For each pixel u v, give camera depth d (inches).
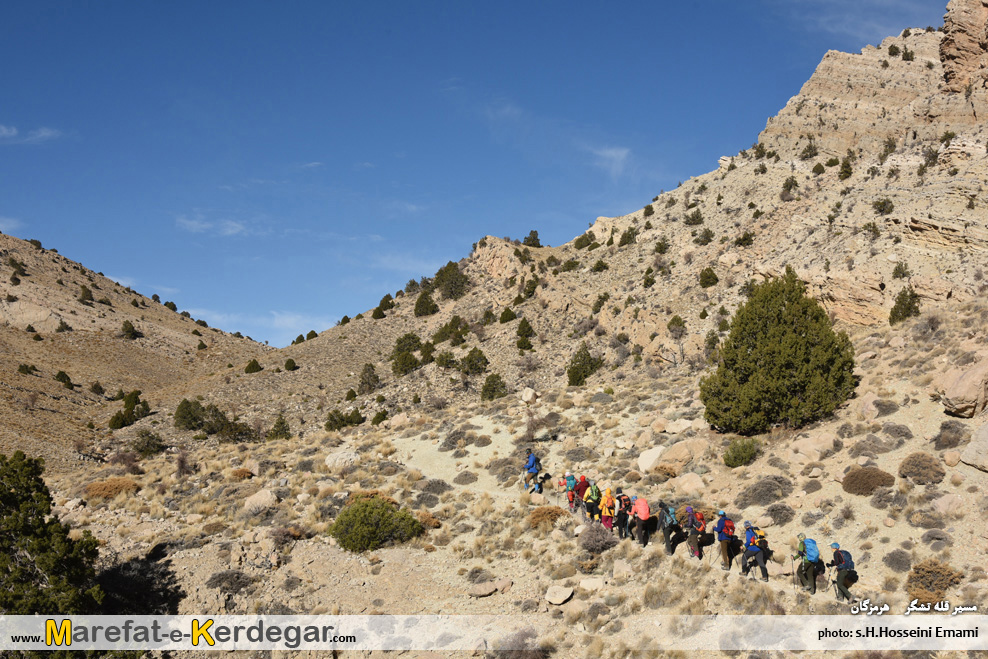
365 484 1203.9
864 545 730.8
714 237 2876.5
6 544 705.6
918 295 1517.0
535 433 1386.6
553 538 933.8
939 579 637.9
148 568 824.9
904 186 2210.9
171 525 1007.6
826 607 655.1
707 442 1084.5
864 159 3002.0
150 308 4822.8
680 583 756.0
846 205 2289.6
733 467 1003.3
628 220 3757.4
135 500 1129.4
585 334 2487.7
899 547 709.9
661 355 1936.5
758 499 887.7
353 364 3149.6
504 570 881.5
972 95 2549.2
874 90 3420.3
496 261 3629.4
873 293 1627.7
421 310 3582.7
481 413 1654.8
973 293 1437.0
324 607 808.9
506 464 1238.9
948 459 800.9
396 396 2358.5
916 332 1226.6
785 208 2758.4
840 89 3511.3
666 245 3063.5
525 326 2632.9
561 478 1094.4
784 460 965.8
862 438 936.3
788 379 1069.8
